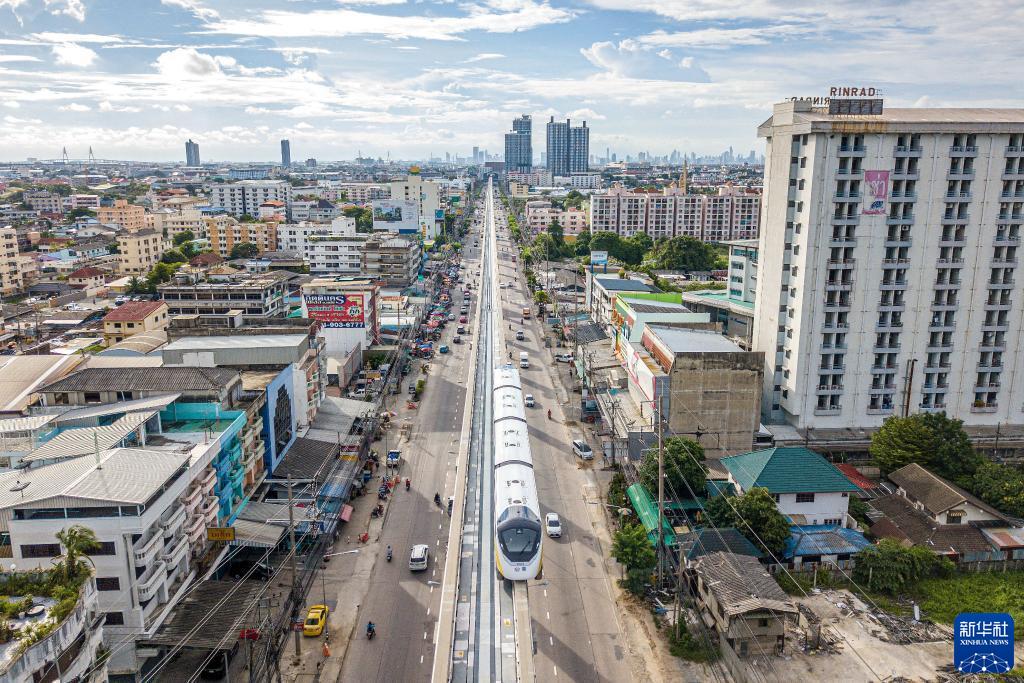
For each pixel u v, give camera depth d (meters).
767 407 106.25
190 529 62.72
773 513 71.50
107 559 54.16
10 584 46.88
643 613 65.19
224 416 75.94
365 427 105.75
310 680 56.09
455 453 101.88
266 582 67.56
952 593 67.38
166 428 73.44
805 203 97.00
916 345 101.81
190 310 164.88
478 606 66.25
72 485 54.84
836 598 67.00
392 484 90.75
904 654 59.03
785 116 100.38
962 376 103.31
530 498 73.88
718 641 60.53
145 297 194.38
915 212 98.00
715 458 96.06
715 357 95.50
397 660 58.66
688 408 96.31
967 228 99.00
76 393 76.88
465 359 152.00
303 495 81.81
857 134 94.44
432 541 78.06
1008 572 71.31
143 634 54.91
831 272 98.50
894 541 69.88
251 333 109.38
